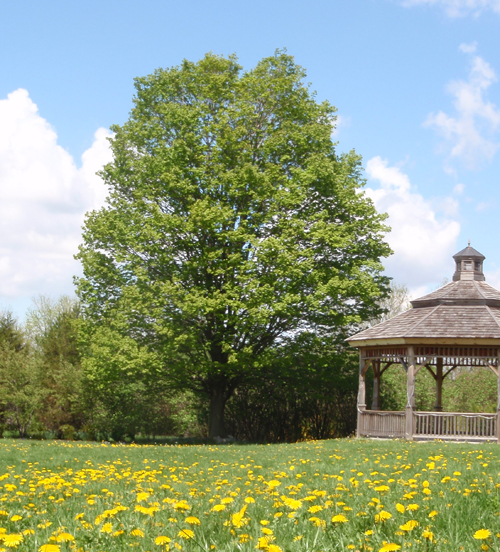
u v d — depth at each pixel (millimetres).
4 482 9820
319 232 26094
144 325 26906
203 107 28281
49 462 14656
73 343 37969
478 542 4422
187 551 4262
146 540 4527
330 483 8352
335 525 5004
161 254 26500
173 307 26828
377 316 29406
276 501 5906
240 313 26375
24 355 36000
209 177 27062
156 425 35062
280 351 28094
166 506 6102
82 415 35188
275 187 27250
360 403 23938
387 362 25328
